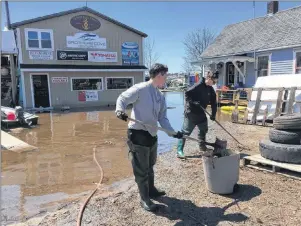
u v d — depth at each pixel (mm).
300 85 9938
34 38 18688
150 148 3637
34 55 18766
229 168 3982
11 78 18906
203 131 6250
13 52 17953
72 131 10180
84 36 20281
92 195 4250
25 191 4566
